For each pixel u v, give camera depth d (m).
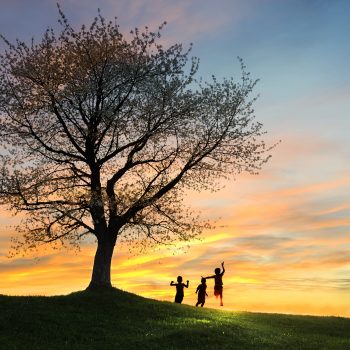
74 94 30.03
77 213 30.88
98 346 19.89
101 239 30.09
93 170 31.00
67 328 22.02
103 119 30.55
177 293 31.77
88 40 31.11
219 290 31.66
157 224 31.69
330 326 27.58
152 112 31.20
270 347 20.94
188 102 31.80
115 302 27.20
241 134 32.91
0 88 30.58
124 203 30.14
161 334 21.92
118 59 30.80
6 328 21.33
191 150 32.34
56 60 31.28
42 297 27.27
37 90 31.00
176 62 31.75
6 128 30.98
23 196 29.55
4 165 30.75
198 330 22.52
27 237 31.02
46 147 31.09
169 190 32.56
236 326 24.44
